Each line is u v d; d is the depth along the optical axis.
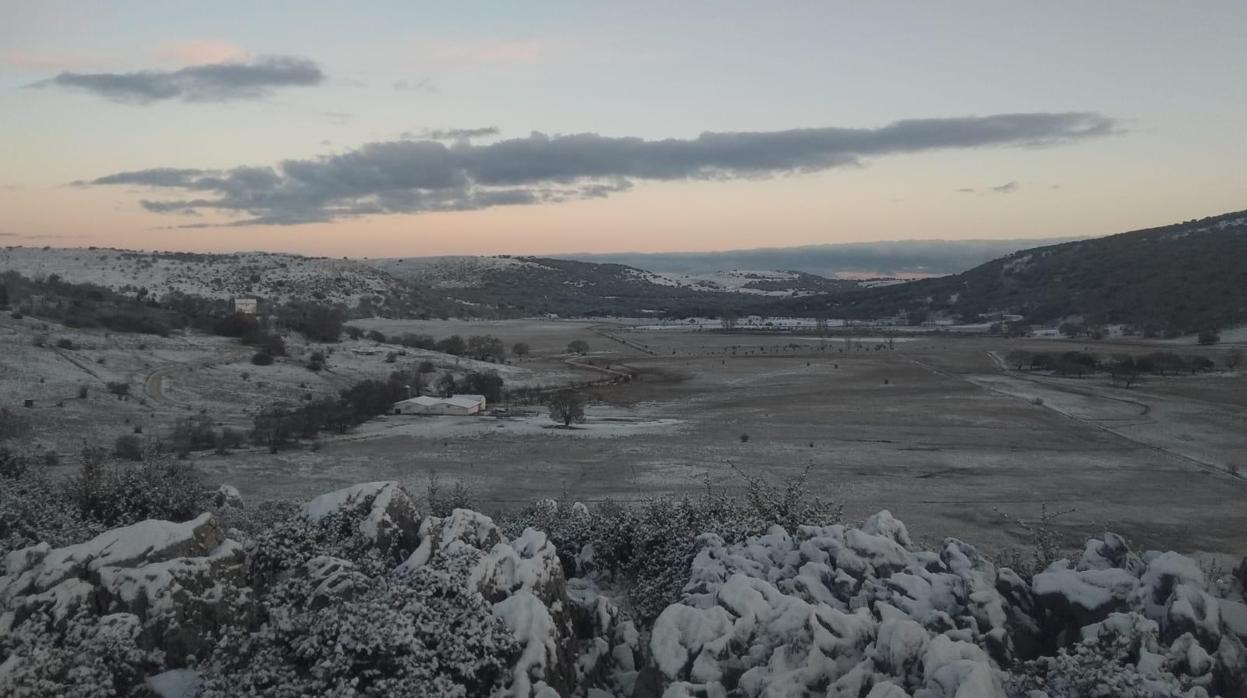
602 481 57.28
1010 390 105.00
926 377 120.06
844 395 103.06
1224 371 114.25
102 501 20.19
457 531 15.75
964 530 45.28
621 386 116.00
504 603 13.12
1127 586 13.98
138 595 12.52
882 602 13.88
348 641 11.20
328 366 112.00
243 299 157.12
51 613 12.09
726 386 114.44
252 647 11.97
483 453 67.69
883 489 55.25
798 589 15.08
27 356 88.69
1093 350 146.38
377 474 59.41
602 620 15.72
